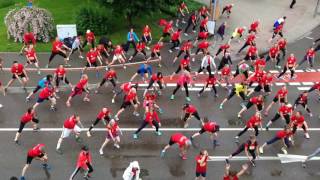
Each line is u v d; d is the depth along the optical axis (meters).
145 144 19.92
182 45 27.28
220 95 23.78
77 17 29.22
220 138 20.56
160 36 29.34
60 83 24.00
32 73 24.88
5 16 30.12
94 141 19.94
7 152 19.16
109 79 22.66
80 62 26.20
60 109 21.97
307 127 21.39
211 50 28.08
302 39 30.19
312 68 26.66
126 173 17.00
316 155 19.78
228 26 31.33
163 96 23.39
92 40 26.19
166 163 18.95
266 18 32.88
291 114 20.47
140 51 25.91
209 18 31.72
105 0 27.27
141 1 27.56
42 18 27.81
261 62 23.77
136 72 24.64
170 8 30.62
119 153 19.33
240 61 27.02
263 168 19.05
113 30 29.77
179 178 18.23
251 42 26.84
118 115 21.52
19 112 21.70
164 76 25.17
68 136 19.92
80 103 22.52
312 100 23.72
